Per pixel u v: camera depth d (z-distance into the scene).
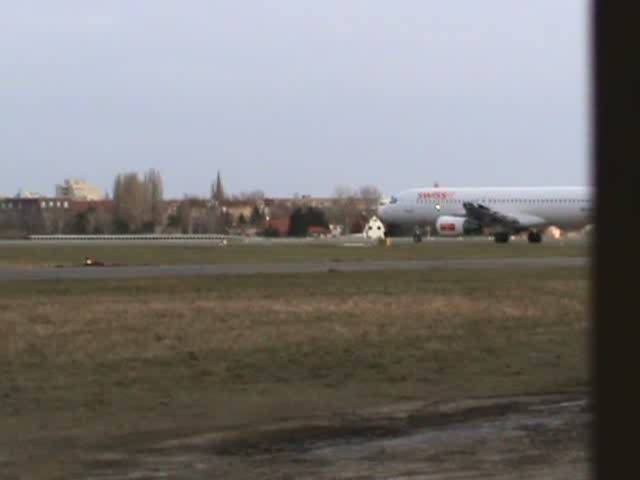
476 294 130.62
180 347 87.50
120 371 77.12
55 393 67.69
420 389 70.00
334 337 94.44
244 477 43.19
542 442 50.47
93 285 138.25
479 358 84.62
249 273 164.25
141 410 61.78
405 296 126.19
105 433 54.12
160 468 45.28
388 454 48.00
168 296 123.81
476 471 43.75
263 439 52.28
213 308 111.81
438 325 104.19
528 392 68.31
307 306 114.75
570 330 102.56
